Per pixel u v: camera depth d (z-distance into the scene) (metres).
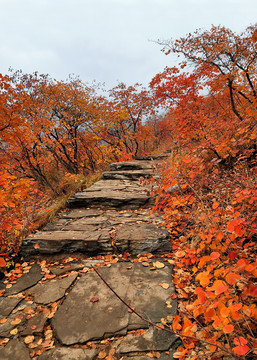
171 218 4.13
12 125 4.39
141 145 20.97
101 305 2.35
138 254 3.36
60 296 2.57
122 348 1.86
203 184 4.05
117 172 7.43
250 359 1.55
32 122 8.50
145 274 2.83
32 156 9.79
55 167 11.61
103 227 4.09
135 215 4.66
